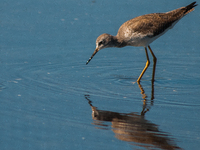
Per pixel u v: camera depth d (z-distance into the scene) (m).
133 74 14.62
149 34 13.38
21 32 17.50
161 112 10.88
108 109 11.07
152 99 11.90
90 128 9.94
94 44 16.89
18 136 9.52
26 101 11.53
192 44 17.08
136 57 16.34
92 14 19.16
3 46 16.33
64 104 11.37
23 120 10.30
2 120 10.29
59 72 14.40
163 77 14.30
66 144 9.19
